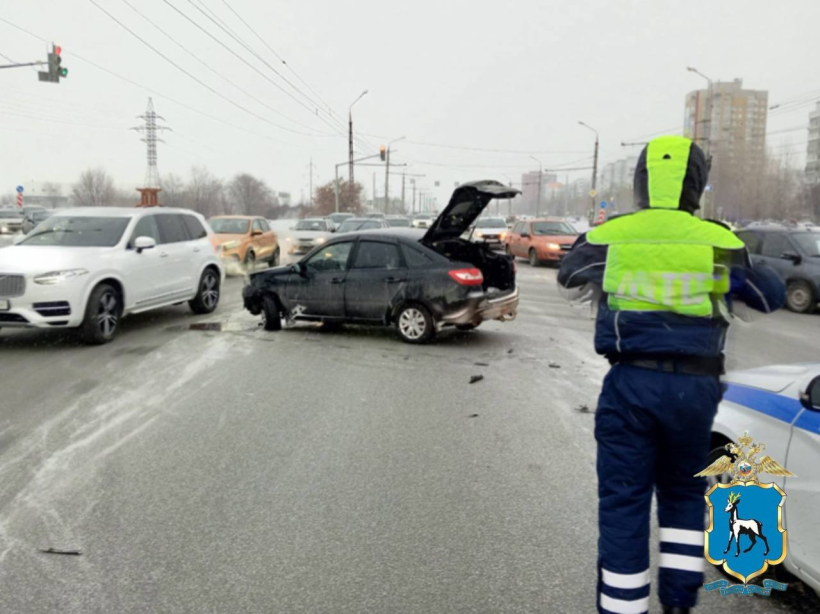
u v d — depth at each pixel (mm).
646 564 2619
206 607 3105
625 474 2639
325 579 3336
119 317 9602
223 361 8289
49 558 3535
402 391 6973
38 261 8703
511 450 5207
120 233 10008
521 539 3754
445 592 3223
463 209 9422
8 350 8766
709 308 2564
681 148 2719
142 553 3586
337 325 11039
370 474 4695
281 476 4648
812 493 2936
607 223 2818
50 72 22031
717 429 3541
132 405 6324
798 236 14109
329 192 73188
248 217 20891
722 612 3043
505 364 8305
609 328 2678
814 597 3162
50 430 5574
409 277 9336
